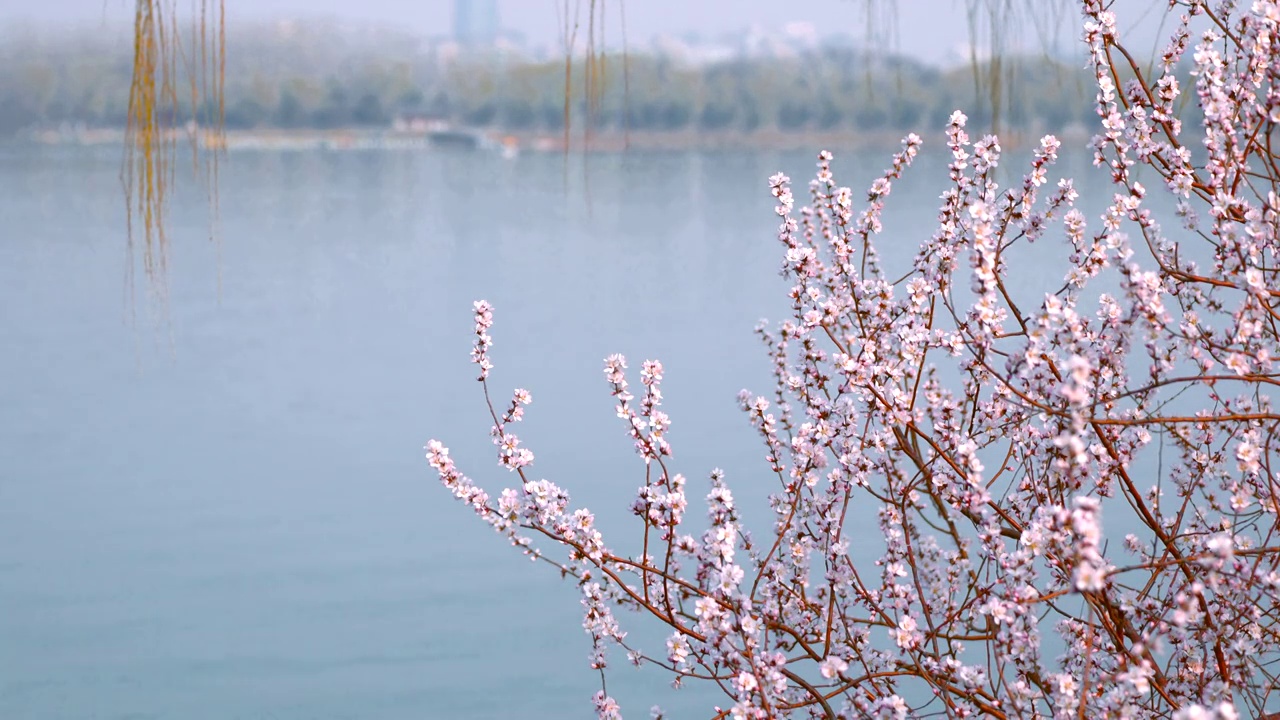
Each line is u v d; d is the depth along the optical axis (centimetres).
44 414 1847
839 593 278
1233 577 242
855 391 278
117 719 773
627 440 1508
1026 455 285
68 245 4812
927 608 265
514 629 904
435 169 11069
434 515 1260
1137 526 714
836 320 282
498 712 754
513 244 5056
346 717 772
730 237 5303
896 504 269
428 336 2641
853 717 243
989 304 233
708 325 2661
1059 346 248
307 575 1067
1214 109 237
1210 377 227
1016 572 231
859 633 282
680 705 744
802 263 284
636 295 3284
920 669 250
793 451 284
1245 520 280
